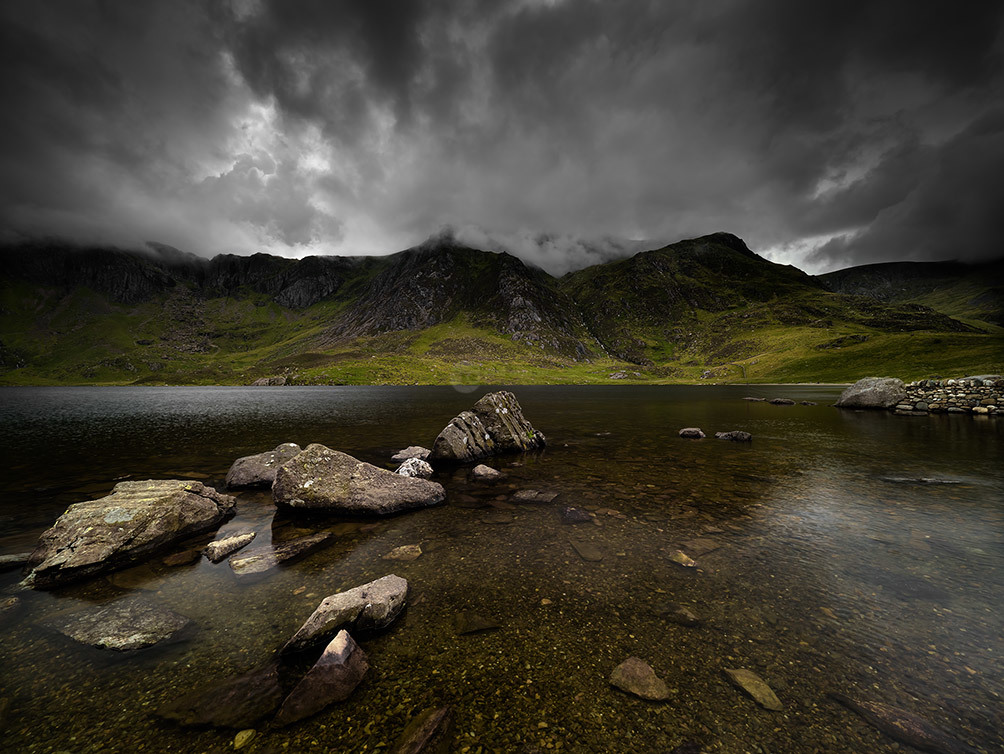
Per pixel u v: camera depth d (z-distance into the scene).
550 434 36.22
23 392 154.88
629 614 8.14
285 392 136.38
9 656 7.07
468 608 8.43
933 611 8.12
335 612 7.53
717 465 22.78
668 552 11.14
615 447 29.12
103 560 10.44
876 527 12.95
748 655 6.84
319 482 15.35
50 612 8.50
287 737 5.34
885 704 5.73
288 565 10.70
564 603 8.59
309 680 6.23
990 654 6.79
